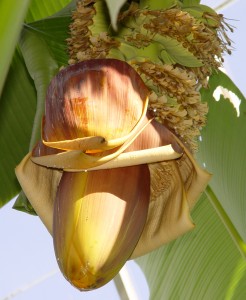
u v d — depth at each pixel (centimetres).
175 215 130
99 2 132
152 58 132
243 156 156
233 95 159
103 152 120
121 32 132
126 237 122
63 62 157
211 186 158
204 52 133
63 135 122
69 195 123
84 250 120
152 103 128
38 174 130
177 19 131
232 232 156
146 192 126
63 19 154
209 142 159
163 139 125
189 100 130
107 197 122
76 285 120
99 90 123
